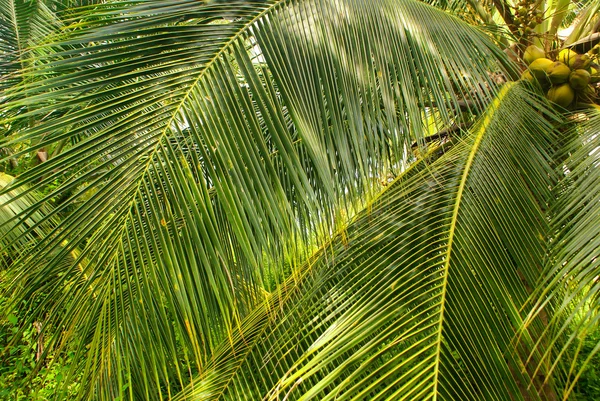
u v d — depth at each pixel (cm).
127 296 242
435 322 251
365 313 263
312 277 354
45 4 591
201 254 236
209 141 251
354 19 325
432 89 340
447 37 374
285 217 257
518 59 420
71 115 244
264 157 259
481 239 287
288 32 296
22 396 491
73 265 235
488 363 249
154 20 280
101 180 238
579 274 239
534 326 278
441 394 230
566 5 448
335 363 326
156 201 237
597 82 406
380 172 304
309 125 283
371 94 312
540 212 311
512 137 348
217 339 320
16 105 249
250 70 273
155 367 225
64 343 231
